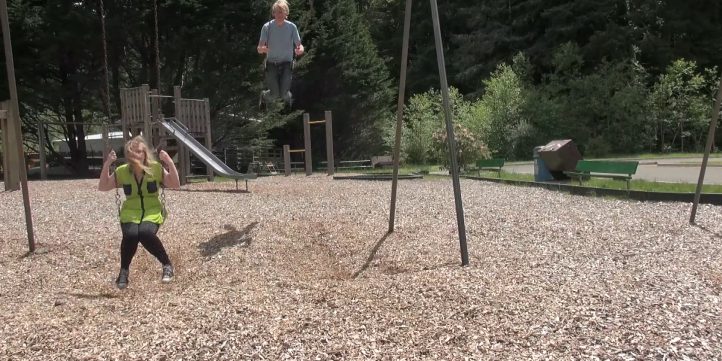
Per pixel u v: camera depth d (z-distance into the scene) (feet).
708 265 18.74
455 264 19.44
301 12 94.79
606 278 16.74
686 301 14.19
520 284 16.01
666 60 118.73
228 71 87.35
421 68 147.54
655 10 121.29
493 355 11.39
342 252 22.26
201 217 28.81
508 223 27.09
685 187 38.52
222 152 101.55
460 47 139.44
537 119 107.04
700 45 123.85
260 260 21.36
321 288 16.55
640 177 49.65
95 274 20.15
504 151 104.99
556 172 49.19
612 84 111.45
